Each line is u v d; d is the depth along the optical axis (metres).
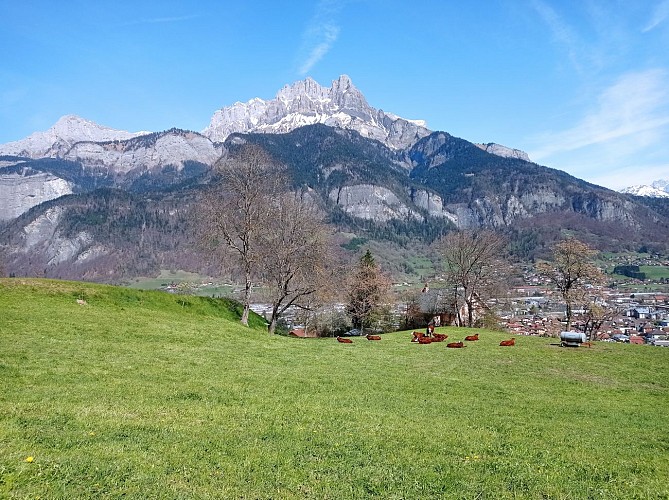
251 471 11.63
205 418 15.77
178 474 11.07
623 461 14.33
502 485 11.72
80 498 9.54
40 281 39.34
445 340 45.69
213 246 48.47
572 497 11.19
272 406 18.11
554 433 17.19
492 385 26.00
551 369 32.00
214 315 47.38
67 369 20.72
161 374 21.95
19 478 10.02
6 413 14.29
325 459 12.73
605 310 69.94
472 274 72.75
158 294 45.62
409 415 18.48
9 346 23.50
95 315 33.88
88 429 13.52
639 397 25.38
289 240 49.97
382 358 33.41
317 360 30.36
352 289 76.56
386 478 11.75
